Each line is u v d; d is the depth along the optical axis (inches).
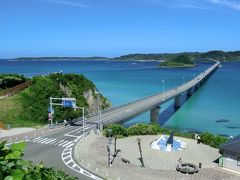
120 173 2194.9
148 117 5561.0
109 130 3161.9
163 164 2442.2
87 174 2191.2
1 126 3508.9
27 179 298.7
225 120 5054.1
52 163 2395.4
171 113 5856.3
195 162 2504.9
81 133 3368.6
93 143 2942.9
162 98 5689.0
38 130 3513.8
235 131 4389.8
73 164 2385.6
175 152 2733.8
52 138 3147.1
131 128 3287.4
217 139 2935.5
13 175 279.4
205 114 5580.7
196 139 3149.6
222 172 2251.5
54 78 4938.5
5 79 4512.8
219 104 6560.0
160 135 3272.6
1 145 303.4
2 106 3905.0
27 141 3019.2
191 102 6943.9
